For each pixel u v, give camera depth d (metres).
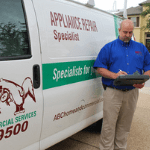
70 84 2.50
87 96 2.85
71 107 2.54
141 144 3.40
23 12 1.96
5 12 1.81
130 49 2.65
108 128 2.76
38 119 2.09
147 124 4.29
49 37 2.18
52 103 2.23
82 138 3.49
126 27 2.51
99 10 3.26
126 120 2.88
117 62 2.63
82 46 2.70
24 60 1.92
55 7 2.31
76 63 2.58
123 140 2.97
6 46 1.80
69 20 2.49
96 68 2.75
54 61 2.24
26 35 1.96
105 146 2.82
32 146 2.10
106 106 2.73
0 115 1.74
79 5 2.77
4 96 1.76
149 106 5.57
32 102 2.00
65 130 2.51
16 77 1.84
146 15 25.47
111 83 2.66
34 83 2.02
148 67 2.80
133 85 2.55
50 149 3.08
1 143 1.78
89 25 2.88
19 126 1.91
